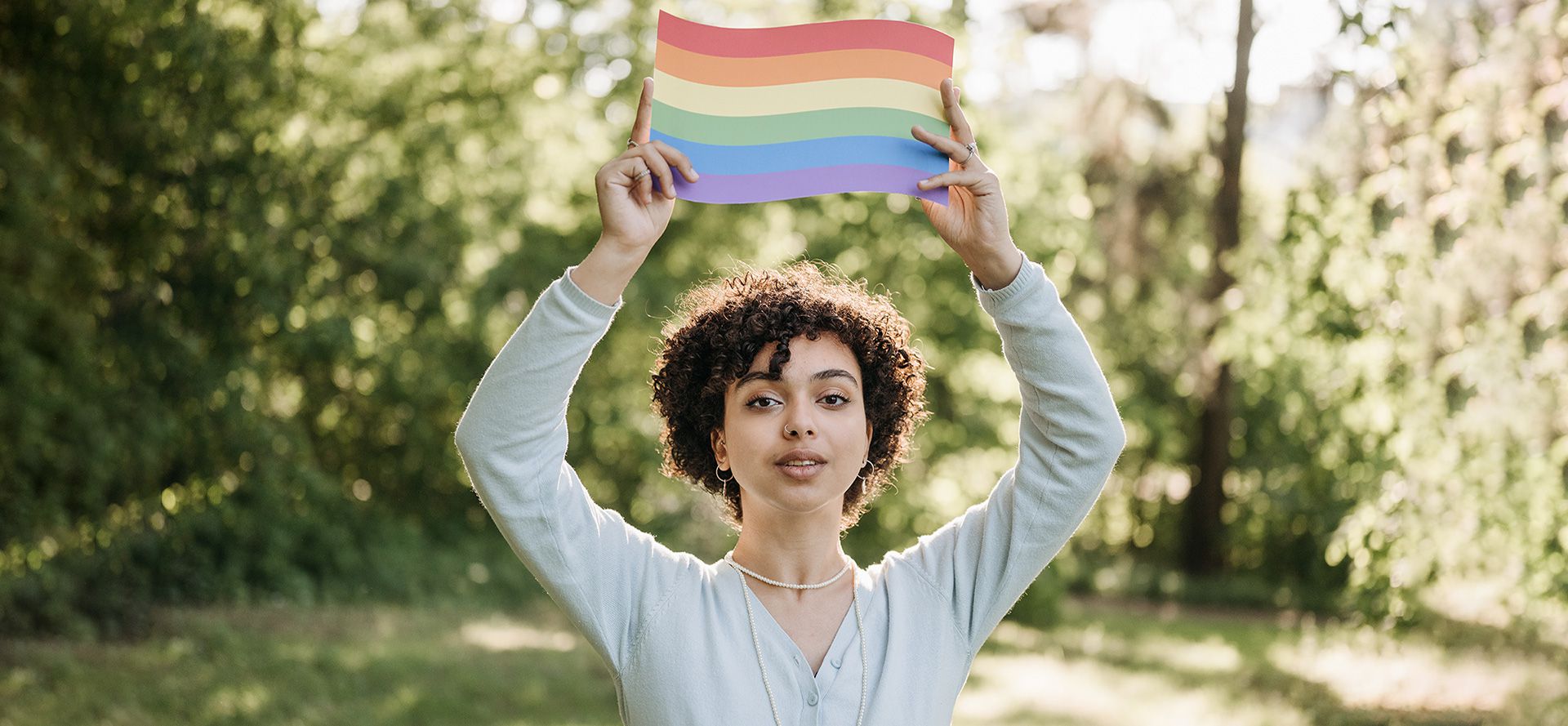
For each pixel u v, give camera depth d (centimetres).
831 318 182
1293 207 837
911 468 1440
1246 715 802
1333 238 798
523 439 171
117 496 1067
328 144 1230
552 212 1509
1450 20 704
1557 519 702
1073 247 1512
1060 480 182
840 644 180
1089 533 2197
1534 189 672
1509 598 775
